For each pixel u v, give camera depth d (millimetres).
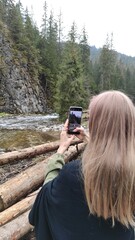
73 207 1526
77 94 36000
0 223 4117
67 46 43656
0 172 7867
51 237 1670
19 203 4672
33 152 7711
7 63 54531
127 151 1480
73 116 2180
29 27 67812
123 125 1534
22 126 27484
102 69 71438
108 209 1453
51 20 78312
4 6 65250
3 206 4852
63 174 1577
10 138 14664
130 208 1460
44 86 62938
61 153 2010
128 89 84125
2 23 58031
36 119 38812
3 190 4922
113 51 79062
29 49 60562
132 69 126875
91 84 59812
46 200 1632
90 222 1509
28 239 4305
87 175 1468
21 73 56250
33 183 5633
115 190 1431
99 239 1501
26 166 8266
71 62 36594
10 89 53312
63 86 36250
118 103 1565
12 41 58469
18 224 4180
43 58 65000
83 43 63312
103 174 1437
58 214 1569
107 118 1551
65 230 1548
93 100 1659
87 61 63812
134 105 1656
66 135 2152
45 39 70812
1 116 44281
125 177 1425
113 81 74250
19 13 65188
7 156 7062
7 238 3910
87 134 2135
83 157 1549
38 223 1702
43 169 6020
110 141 1507
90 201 1471
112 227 1496
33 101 56562
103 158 1460
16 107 52844
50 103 60781
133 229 1552
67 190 1545
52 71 63312
